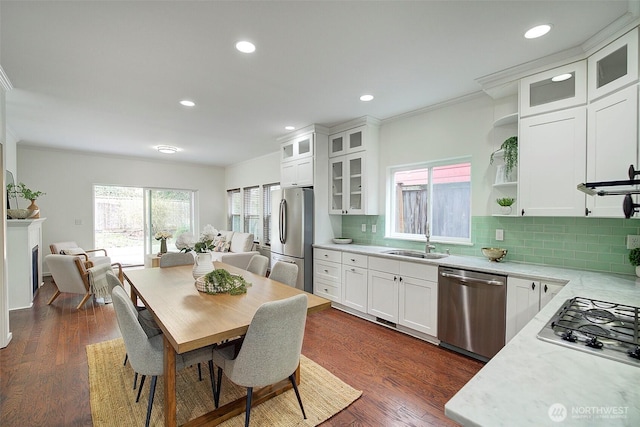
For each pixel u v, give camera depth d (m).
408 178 3.85
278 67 2.50
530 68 2.41
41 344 2.90
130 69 2.53
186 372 2.43
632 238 2.20
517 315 2.32
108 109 3.51
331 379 2.31
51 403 2.02
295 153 4.61
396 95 3.10
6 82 2.67
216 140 5.06
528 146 2.42
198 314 1.75
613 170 1.92
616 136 1.90
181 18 1.86
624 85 1.84
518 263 2.76
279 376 1.69
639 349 0.95
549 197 2.30
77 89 2.93
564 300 1.56
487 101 3.01
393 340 3.02
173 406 1.67
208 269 2.64
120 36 2.05
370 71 2.56
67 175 5.88
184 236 2.70
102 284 4.00
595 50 2.06
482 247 3.07
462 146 3.20
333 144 4.36
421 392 2.16
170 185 7.13
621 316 1.30
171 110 3.55
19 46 2.17
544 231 2.66
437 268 2.83
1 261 2.81
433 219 3.62
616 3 1.70
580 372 0.86
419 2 1.71
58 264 3.88
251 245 5.98
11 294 3.92
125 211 6.77
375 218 4.11
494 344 2.45
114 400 2.05
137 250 6.93
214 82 2.78
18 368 2.46
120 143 5.27
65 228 5.86
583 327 1.16
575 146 2.17
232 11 1.80
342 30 1.99
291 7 1.76
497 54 2.28
